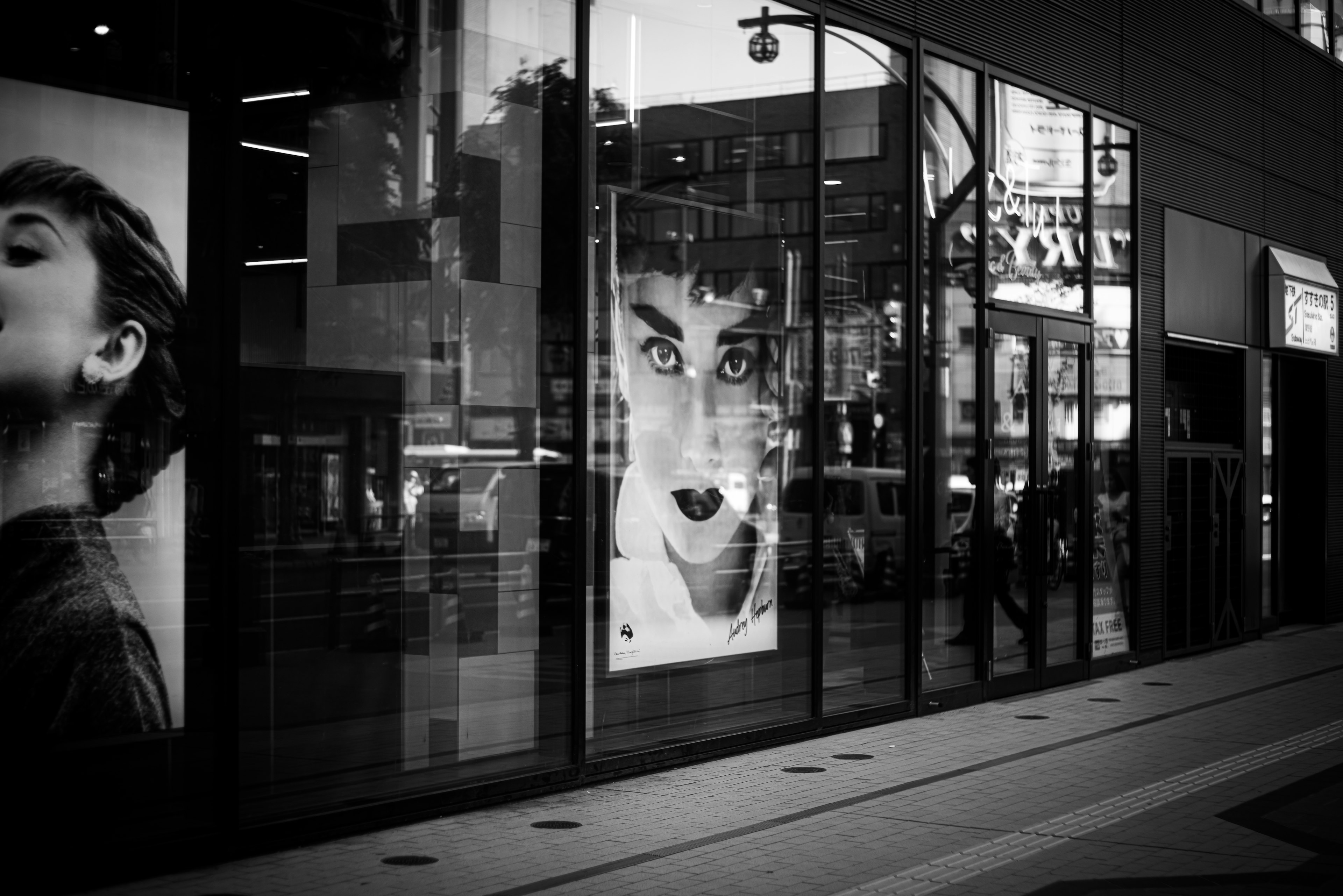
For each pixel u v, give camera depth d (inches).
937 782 364.8
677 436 399.9
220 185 289.1
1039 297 556.1
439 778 330.0
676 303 400.8
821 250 445.4
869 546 465.4
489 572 343.9
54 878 255.1
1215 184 693.9
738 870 273.6
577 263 369.1
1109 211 606.2
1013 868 276.2
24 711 255.9
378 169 322.7
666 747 385.7
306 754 301.3
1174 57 658.8
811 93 444.8
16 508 257.3
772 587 427.8
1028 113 552.7
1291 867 276.5
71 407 264.5
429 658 329.1
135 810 268.8
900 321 480.7
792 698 433.1
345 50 315.9
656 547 391.9
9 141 258.1
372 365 319.3
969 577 511.8
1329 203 827.4
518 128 355.9
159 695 273.4
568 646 362.6
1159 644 636.1
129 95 274.5
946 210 502.9
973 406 515.8
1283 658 657.6
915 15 486.6
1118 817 323.0
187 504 280.2
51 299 262.8
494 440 346.6
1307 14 813.9
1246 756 402.6
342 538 311.3
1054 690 551.2
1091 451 589.6
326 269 309.6
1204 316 679.7
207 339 285.7
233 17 291.4
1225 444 713.0
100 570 267.1
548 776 350.0
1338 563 821.2
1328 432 804.6
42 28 262.2
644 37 392.5
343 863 277.4
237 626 285.4
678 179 402.0
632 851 288.7
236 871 270.5
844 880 266.8
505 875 268.1
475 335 343.0
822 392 445.7
